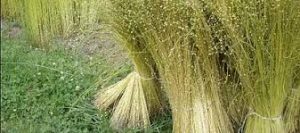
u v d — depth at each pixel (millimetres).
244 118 2689
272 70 2398
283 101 2557
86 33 3678
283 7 2215
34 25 4012
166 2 2383
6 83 3504
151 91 2982
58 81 3455
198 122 2639
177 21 2412
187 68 2539
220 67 2561
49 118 3193
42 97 3371
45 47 3986
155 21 2490
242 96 2594
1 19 4441
